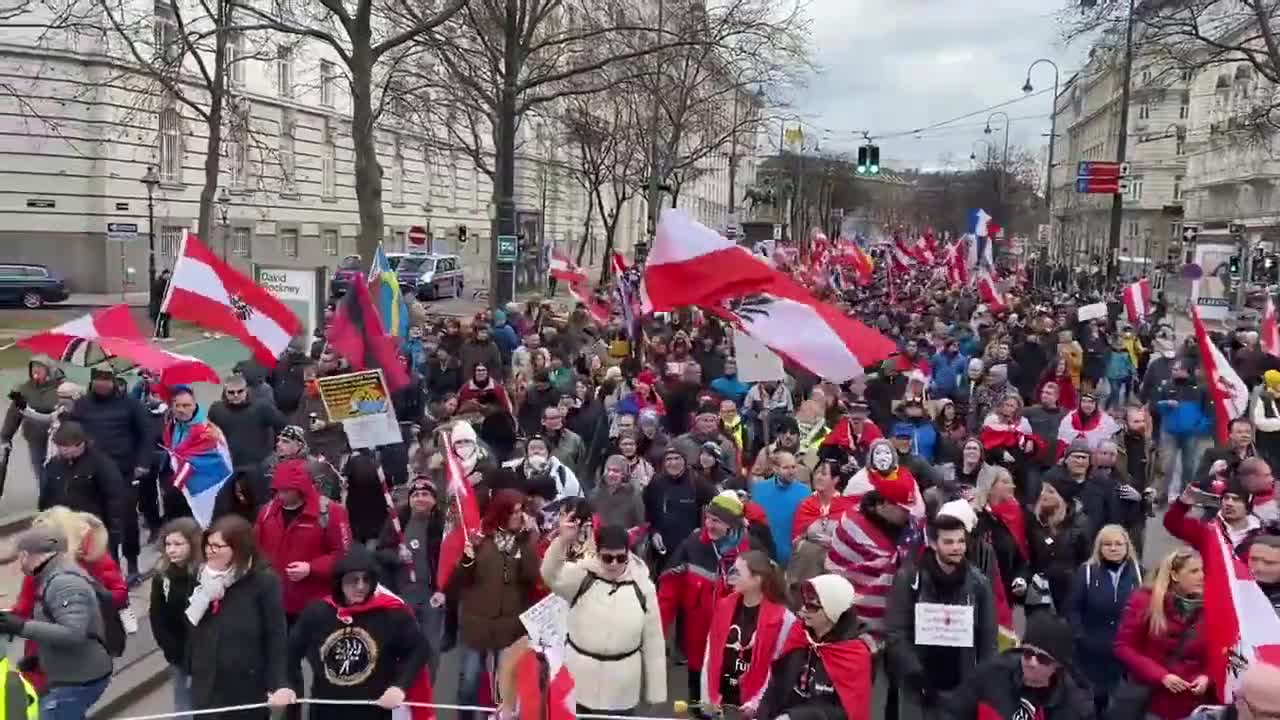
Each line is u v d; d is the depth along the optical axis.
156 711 7.40
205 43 38.28
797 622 5.58
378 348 10.30
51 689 5.67
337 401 9.05
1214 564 5.31
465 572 6.64
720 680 6.13
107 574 6.19
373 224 20.94
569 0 33.97
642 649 6.30
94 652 5.76
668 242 8.75
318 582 6.79
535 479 8.10
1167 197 79.56
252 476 7.63
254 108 44.50
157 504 10.58
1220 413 10.66
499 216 23.66
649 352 17.06
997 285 32.72
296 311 17.09
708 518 7.30
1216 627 5.25
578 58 33.41
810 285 28.75
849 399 11.73
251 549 5.70
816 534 7.71
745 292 8.66
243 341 10.73
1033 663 5.17
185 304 10.32
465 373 15.16
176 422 9.22
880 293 34.66
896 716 6.95
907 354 14.28
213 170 28.58
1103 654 6.56
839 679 5.38
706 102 43.34
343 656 5.60
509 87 23.03
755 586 5.85
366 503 7.67
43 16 35.81
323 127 50.16
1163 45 28.56
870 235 110.44
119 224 36.38
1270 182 60.28
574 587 6.23
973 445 9.45
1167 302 35.91
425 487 7.42
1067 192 87.31
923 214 98.62
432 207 60.84
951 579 6.06
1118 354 18.12
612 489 8.80
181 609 6.00
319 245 50.34
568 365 16.56
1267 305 15.34
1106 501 8.88
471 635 6.62
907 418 11.25
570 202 72.50
